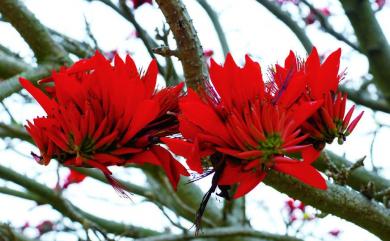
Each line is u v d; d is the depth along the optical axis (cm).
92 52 198
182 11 116
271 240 212
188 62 117
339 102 107
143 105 103
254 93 104
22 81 105
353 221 129
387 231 128
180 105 101
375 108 226
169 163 107
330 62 107
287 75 105
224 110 103
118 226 262
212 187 104
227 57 104
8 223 202
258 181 102
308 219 258
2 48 211
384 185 174
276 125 99
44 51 164
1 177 239
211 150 103
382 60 207
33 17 166
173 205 251
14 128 227
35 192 237
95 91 106
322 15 230
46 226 291
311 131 106
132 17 168
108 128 105
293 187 124
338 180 131
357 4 208
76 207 264
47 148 105
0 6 165
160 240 200
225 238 220
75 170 263
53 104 106
